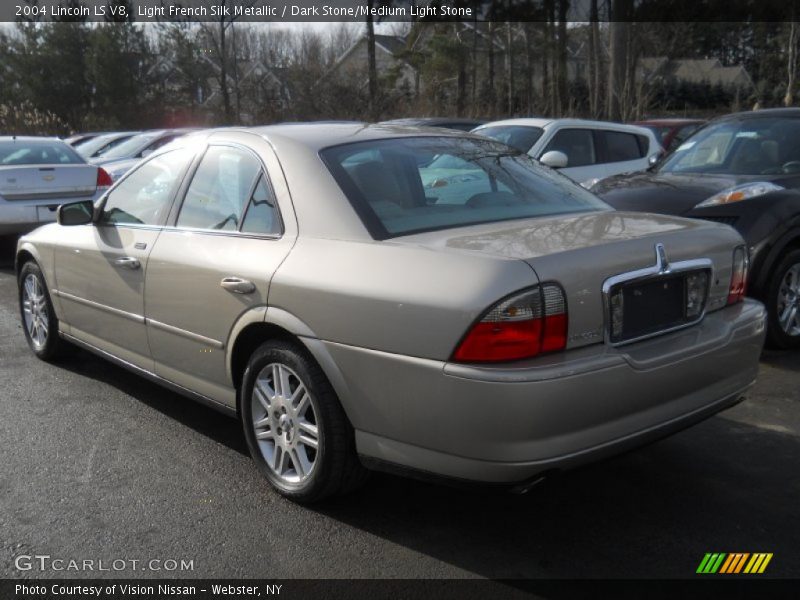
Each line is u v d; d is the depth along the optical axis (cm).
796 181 589
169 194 427
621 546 318
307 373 329
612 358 288
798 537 322
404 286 294
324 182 348
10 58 3234
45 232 541
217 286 367
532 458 276
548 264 282
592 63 2739
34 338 578
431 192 362
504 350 274
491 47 2966
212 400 396
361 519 342
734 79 4156
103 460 404
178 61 3080
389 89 2883
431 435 289
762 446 410
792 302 558
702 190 582
